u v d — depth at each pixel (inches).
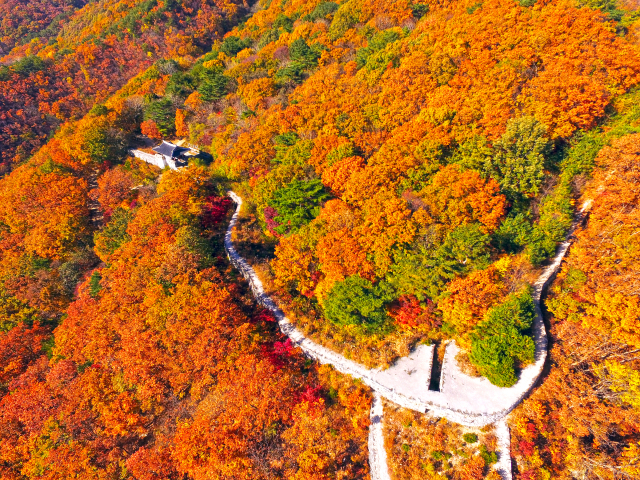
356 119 2235.5
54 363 1739.7
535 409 1299.2
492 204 1549.0
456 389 1353.3
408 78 2358.5
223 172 2509.8
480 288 1322.6
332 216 1657.2
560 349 1419.8
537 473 1197.7
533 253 1513.3
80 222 2482.8
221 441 1214.9
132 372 1439.5
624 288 1330.0
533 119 1695.4
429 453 1270.9
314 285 1635.1
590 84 1817.2
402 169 1791.3
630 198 1443.2
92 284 1998.0
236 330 1470.2
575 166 1647.4
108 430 1409.9
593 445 1237.7
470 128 1907.0
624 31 2253.9
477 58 2251.5
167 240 1866.4
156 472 1264.8
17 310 2188.7
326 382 1451.8
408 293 1459.2
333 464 1269.7
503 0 2672.2
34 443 1423.5
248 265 1907.0
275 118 2477.9
